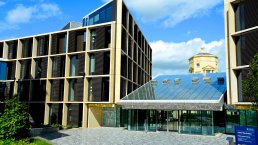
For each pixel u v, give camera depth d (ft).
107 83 130.62
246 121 106.11
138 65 168.76
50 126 114.73
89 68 136.05
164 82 139.23
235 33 88.89
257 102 69.87
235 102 87.66
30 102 146.72
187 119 107.76
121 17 133.80
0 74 151.53
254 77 67.21
